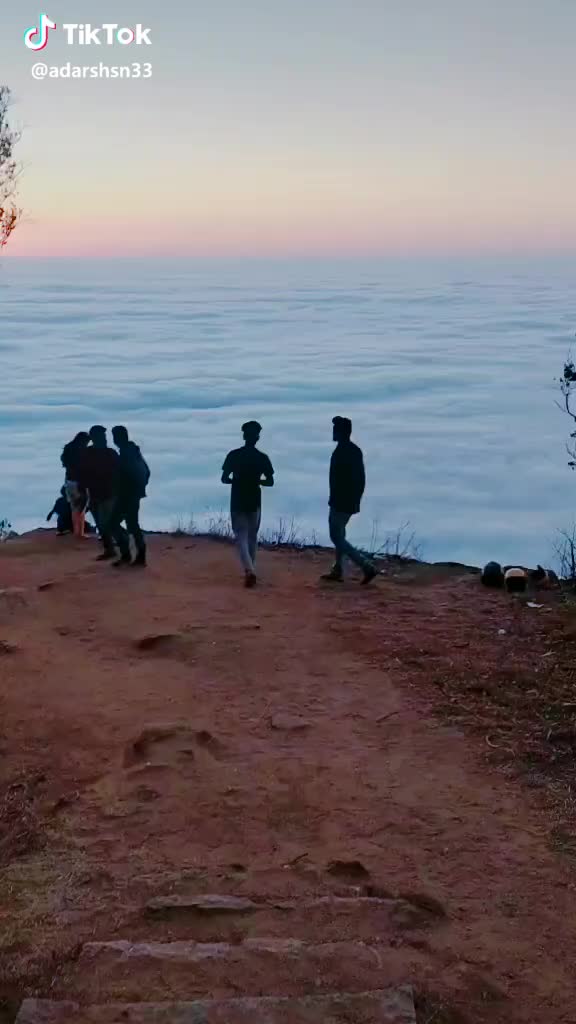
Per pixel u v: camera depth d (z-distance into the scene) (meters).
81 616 8.38
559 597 8.70
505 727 5.88
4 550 11.20
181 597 8.95
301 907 3.88
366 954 3.50
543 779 5.19
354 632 7.78
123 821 4.77
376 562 10.52
